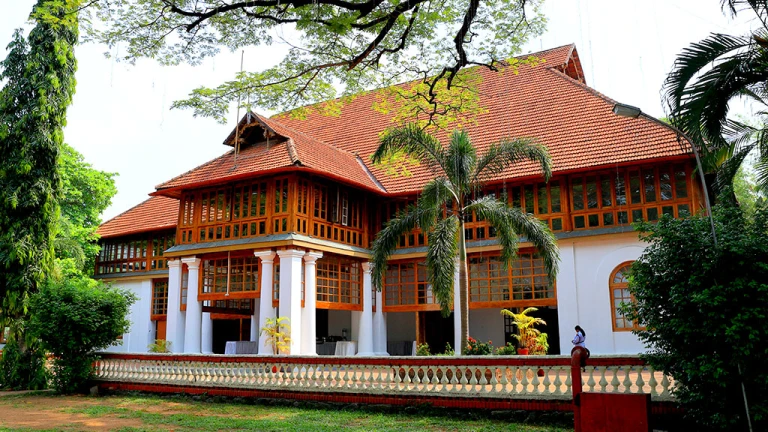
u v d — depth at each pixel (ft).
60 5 33.83
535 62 41.81
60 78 57.98
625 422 21.01
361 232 68.74
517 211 47.93
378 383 35.65
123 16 34.27
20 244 54.03
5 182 55.57
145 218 88.22
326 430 29.68
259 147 67.41
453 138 49.03
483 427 29.71
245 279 63.16
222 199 64.54
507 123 71.15
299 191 60.08
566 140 63.62
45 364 54.39
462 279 47.06
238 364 41.29
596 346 57.21
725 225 24.31
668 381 27.81
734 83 32.63
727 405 23.41
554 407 30.22
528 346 50.19
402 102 56.29
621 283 57.21
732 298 22.72
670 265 24.59
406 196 68.49
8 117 56.13
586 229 59.16
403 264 70.08
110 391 47.60
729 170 38.09
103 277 89.04
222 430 30.68
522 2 37.17
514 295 62.85
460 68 41.47
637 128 60.29
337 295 65.10
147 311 84.58
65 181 78.28
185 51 36.65
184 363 43.86
